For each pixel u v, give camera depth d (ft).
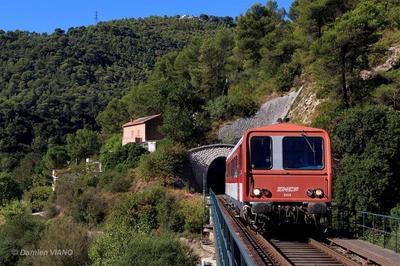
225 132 201.36
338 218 84.33
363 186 83.97
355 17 127.24
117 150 202.80
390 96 129.70
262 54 228.43
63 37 632.38
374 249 46.88
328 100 149.48
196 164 176.86
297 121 162.71
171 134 193.88
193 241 135.44
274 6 256.11
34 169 315.37
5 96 493.77
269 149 54.03
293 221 53.88
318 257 43.42
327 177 53.52
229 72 257.34
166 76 293.64
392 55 148.05
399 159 87.45
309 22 173.27
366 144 88.33
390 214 80.59
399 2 167.73
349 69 137.59
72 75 553.64
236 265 21.57
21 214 182.19
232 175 75.66
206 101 241.14
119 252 122.62
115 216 149.89
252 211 52.85
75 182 189.78
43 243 142.10
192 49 289.94
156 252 115.34
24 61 565.94
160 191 154.81
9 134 398.21
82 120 449.89
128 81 570.05
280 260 39.37
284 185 53.42
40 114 431.84
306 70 184.65
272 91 207.72
